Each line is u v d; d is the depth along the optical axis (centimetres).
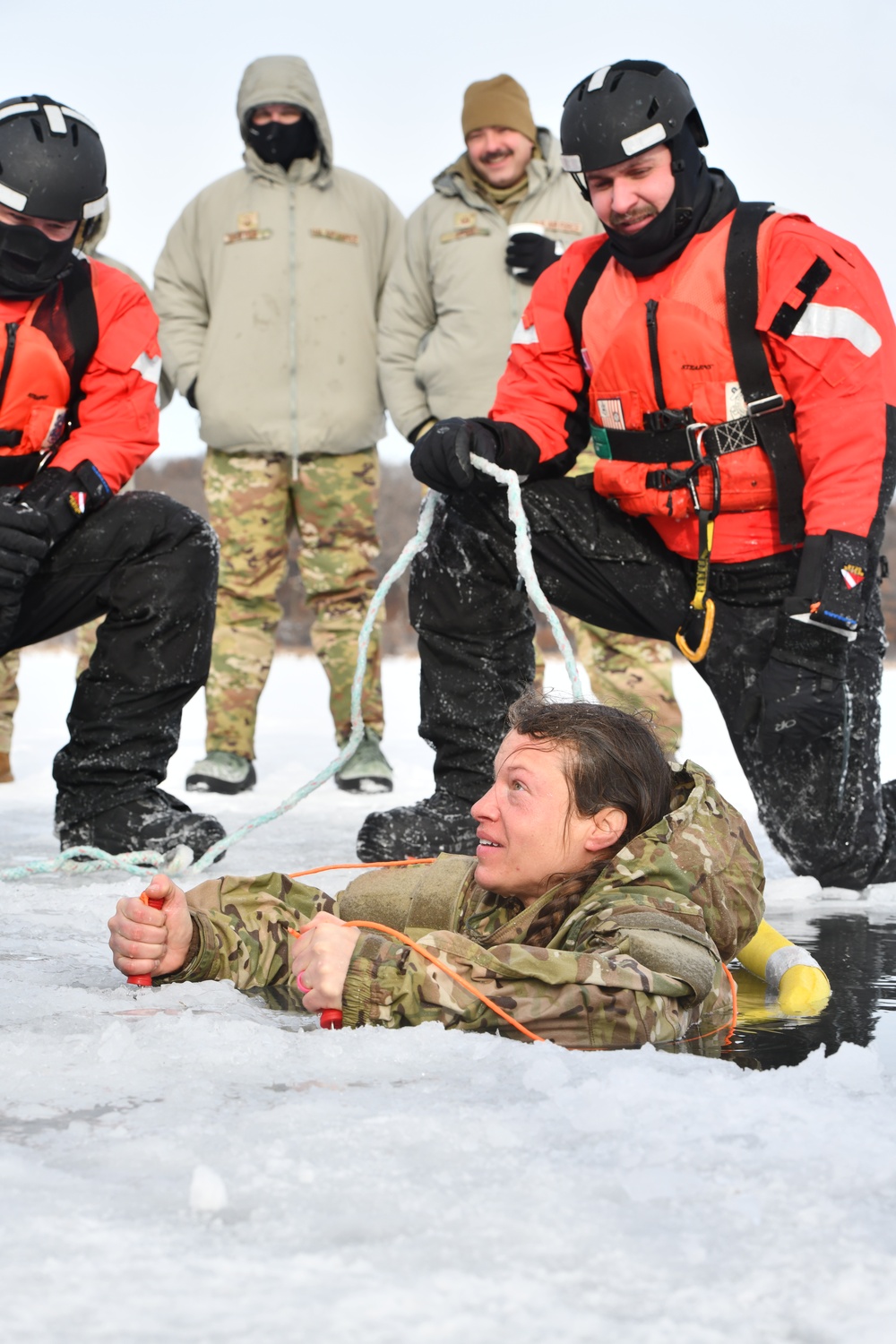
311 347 570
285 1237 102
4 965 222
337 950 178
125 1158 120
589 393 334
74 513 345
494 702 345
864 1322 90
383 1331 88
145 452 362
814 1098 141
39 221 327
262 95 561
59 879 338
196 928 202
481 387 536
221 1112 135
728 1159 121
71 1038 162
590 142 301
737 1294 94
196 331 588
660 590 338
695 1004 182
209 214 582
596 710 202
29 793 547
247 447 570
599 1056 159
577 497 340
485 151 535
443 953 175
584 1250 101
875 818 328
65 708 1012
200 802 519
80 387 354
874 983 227
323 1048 160
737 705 331
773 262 302
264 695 1173
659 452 320
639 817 199
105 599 360
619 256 319
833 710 306
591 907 188
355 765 560
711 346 306
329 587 575
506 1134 126
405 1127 128
